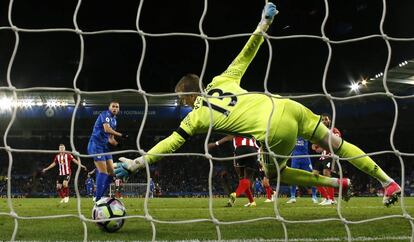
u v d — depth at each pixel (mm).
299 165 10844
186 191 32969
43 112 35125
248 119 4262
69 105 35469
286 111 4344
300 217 6805
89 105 35719
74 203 13508
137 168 3875
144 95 3182
